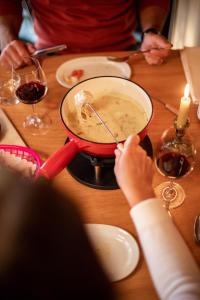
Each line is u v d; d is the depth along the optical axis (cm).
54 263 33
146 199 77
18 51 134
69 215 34
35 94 108
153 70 131
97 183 97
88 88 106
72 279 34
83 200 95
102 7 155
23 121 114
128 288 79
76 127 100
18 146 101
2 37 163
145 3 167
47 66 133
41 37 166
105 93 108
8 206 32
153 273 72
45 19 161
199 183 97
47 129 111
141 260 83
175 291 68
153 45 141
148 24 163
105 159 95
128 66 131
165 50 134
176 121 97
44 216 33
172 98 121
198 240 85
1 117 114
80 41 162
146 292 78
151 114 95
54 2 154
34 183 34
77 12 155
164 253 71
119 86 107
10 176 34
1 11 163
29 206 32
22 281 32
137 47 178
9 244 32
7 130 111
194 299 67
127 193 78
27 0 166
